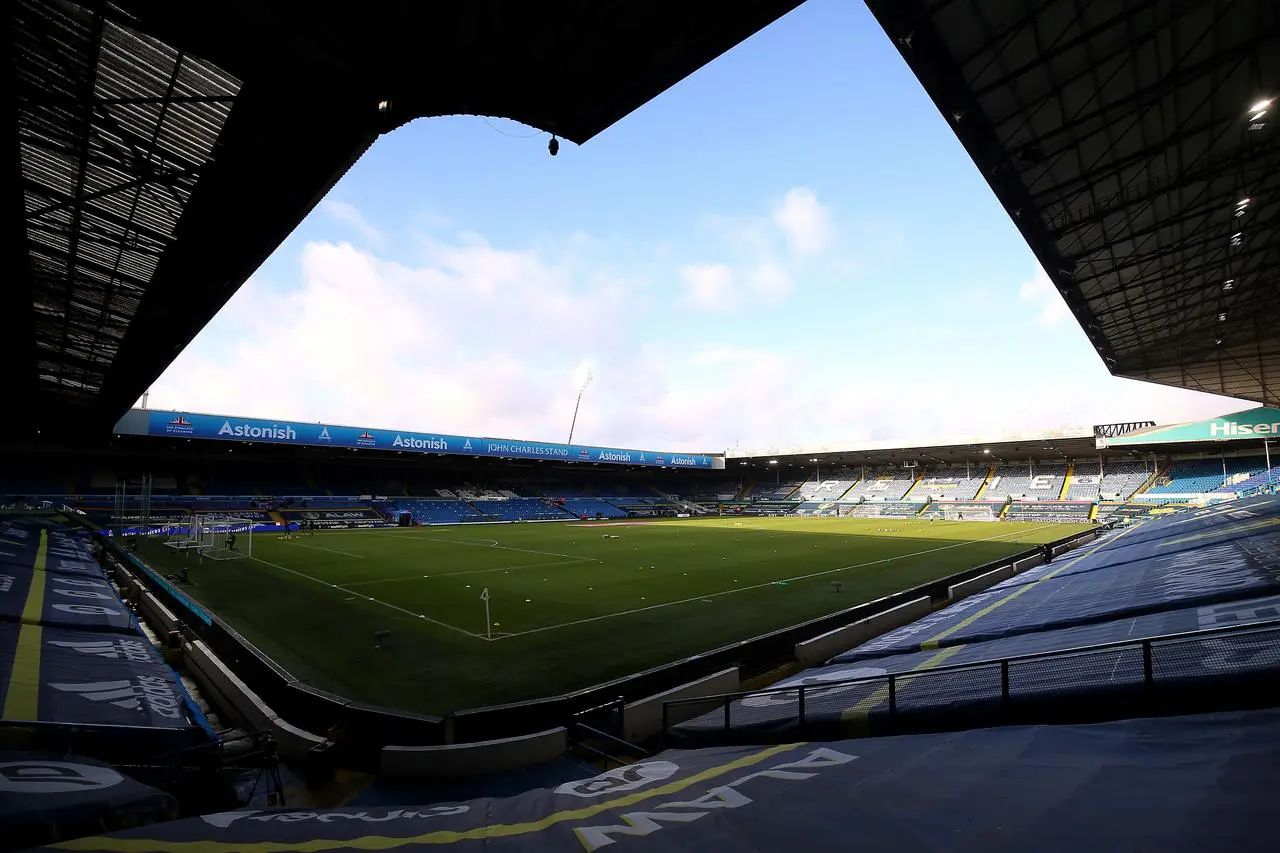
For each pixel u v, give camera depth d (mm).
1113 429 56625
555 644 12625
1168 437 53562
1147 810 2986
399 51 7270
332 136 9023
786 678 11203
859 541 35219
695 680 10414
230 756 7414
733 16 6566
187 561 25969
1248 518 19516
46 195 10969
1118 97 10453
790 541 35406
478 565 24938
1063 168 12305
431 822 4230
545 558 27344
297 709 9242
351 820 4281
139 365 20953
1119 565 16625
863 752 5395
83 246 12703
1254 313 22469
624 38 7023
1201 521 23922
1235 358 27891
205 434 43812
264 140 9164
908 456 75750
